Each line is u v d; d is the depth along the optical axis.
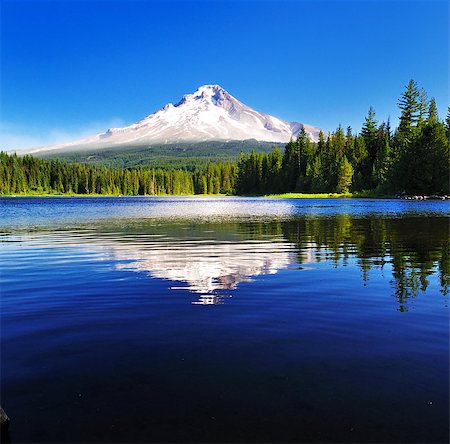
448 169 82.81
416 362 5.47
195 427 4.06
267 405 4.43
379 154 105.56
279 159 139.00
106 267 12.86
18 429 4.06
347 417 4.20
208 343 6.22
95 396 4.65
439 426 4.03
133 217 38.72
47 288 10.03
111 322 7.31
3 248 17.25
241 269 12.34
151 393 4.71
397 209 48.66
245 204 73.06
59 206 69.00
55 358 5.69
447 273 11.59
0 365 5.46
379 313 7.76
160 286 10.17
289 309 8.08
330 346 6.07
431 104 104.19
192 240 19.73
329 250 16.31
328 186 115.56
